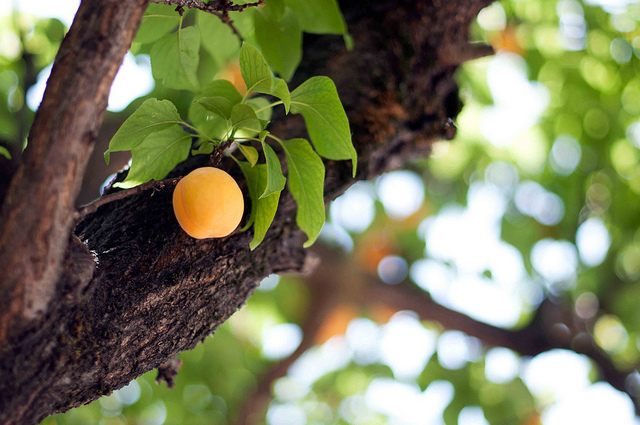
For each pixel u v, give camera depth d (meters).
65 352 1.11
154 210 1.19
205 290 1.18
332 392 3.27
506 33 2.30
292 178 1.19
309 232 1.19
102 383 1.14
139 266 1.16
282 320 3.19
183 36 1.28
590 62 2.31
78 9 1.08
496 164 2.74
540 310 2.86
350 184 1.28
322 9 1.28
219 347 2.66
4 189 1.16
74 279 1.10
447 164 2.81
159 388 2.39
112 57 1.07
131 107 1.60
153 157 1.19
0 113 1.75
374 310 3.24
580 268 2.77
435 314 3.03
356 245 3.14
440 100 1.37
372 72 1.31
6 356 1.09
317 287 3.14
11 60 1.81
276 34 1.30
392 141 1.32
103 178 1.50
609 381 2.73
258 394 2.92
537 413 2.68
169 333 1.17
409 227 3.14
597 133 2.42
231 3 1.19
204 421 2.64
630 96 2.35
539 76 2.35
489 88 2.49
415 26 1.33
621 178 2.53
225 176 1.15
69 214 1.08
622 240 2.65
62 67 1.07
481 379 2.79
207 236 1.15
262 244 1.22
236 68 1.72
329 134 1.20
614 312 2.83
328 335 3.21
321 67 1.32
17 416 1.10
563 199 2.60
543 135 2.51
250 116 1.16
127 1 1.07
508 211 2.77
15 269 1.07
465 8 1.35
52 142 1.06
